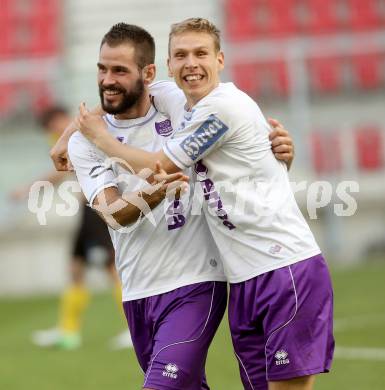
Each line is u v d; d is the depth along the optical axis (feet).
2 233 168.96
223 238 48.75
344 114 175.32
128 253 50.47
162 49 193.47
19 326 126.21
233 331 49.52
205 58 47.85
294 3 200.34
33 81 177.47
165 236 49.49
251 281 48.11
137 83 48.75
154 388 47.34
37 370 90.48
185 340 48.16
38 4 203.10
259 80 178.40
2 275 169.68
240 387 76.07
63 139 53.06
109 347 102.63
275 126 49.67
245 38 200.44
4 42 202.28
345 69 178.91
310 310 47.39
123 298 51.52
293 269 47.50
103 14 203.00
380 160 173.68
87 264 105.50
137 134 50.19
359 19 199.21
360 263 165.99
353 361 84.58
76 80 176.45
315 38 199.00
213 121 47.21
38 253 169.17
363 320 108.99
